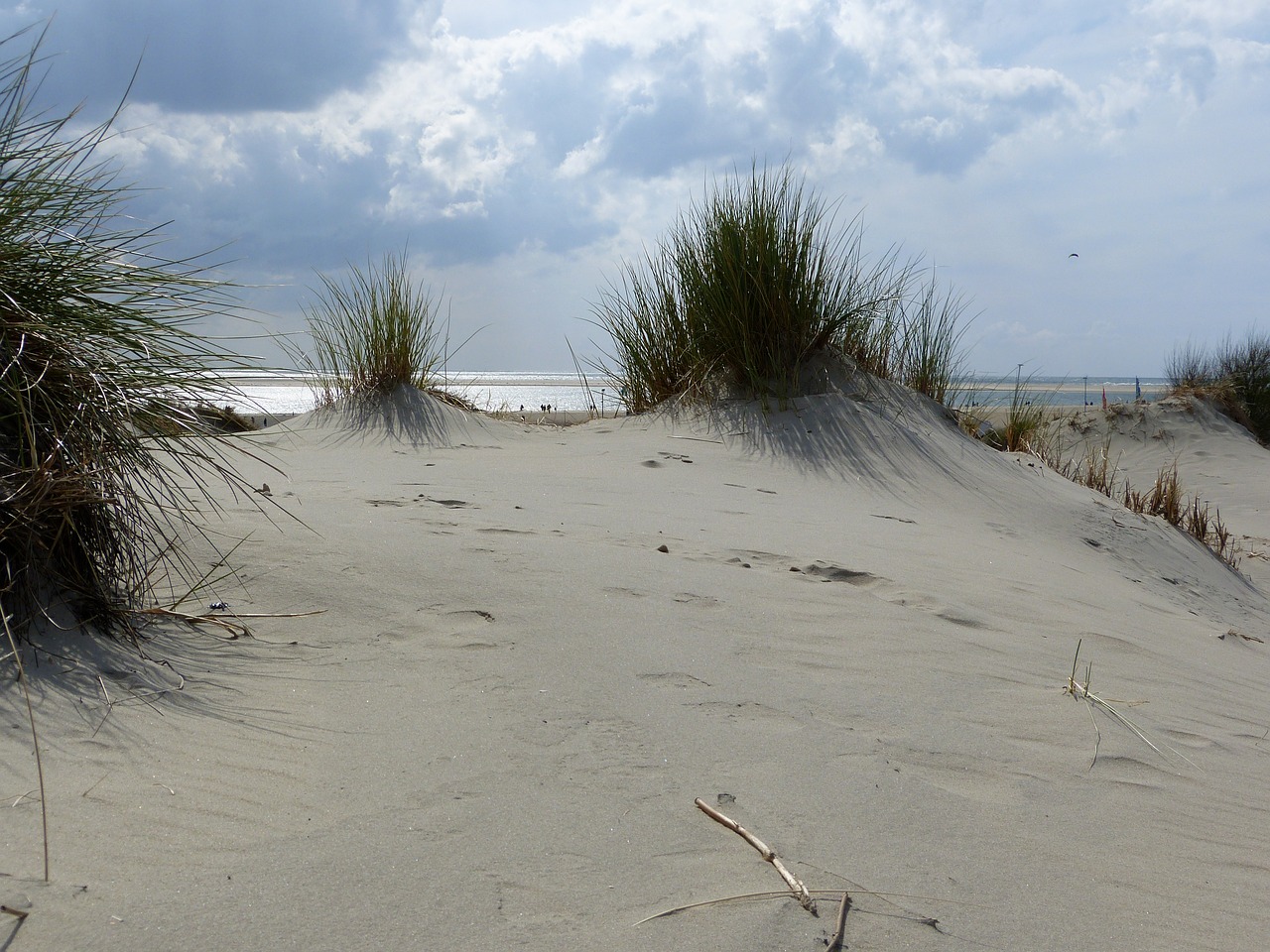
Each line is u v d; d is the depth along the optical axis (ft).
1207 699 10.69
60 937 4.15
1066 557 18.83
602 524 13.84
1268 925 5.89
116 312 8.41
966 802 6.84
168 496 9.43
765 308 25.34
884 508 19.11
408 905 4.77
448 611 9.14
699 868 5.45
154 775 5.74
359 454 21.63
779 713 7.82
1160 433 51.37
